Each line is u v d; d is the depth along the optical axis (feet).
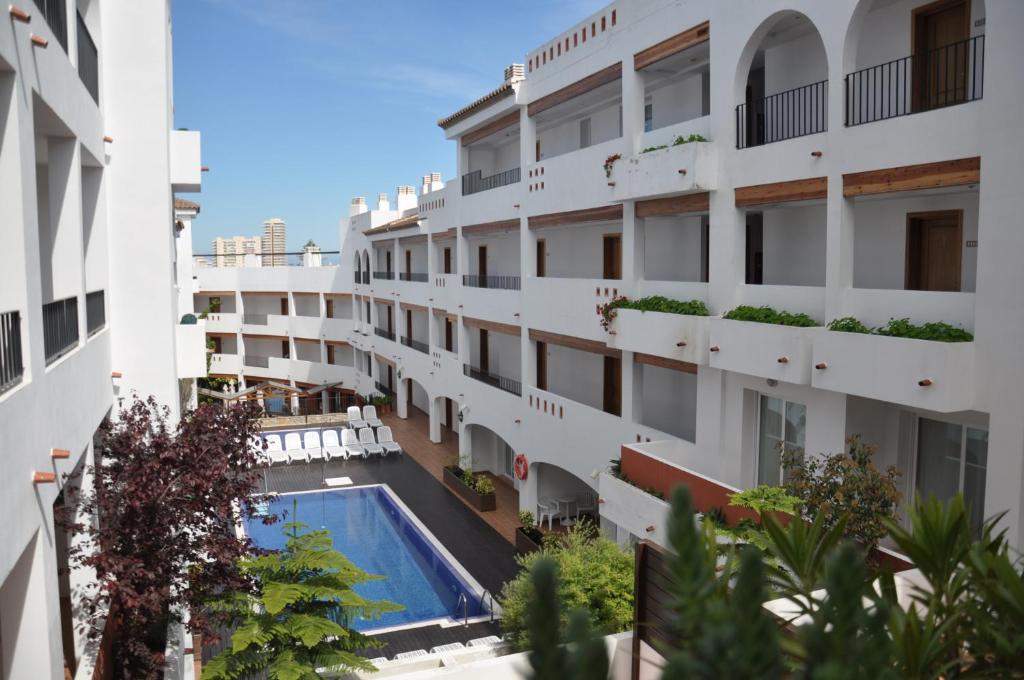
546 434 76.79
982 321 35.47
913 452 44.55
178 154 55.88
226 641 51.57
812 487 37.11
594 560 44.65
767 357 45.96
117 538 34.12
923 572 16.70
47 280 37.58
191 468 35.70
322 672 39.75
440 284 109.50
